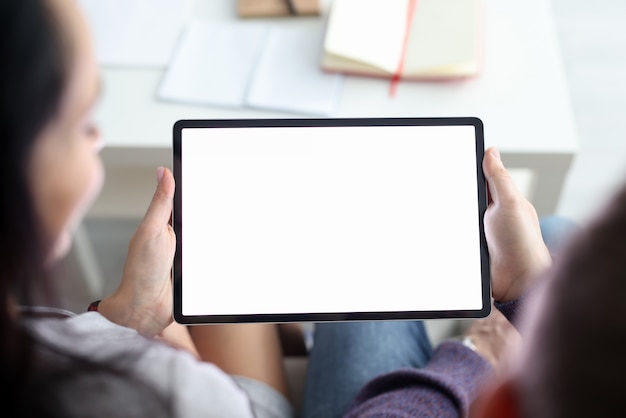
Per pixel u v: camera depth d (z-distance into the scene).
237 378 0.79
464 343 0.88
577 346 0.23
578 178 1.48
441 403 0.69
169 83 0.98
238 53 1.01
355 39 0.97
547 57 0.99
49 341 0.40
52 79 0.32
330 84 0.97
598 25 1.68
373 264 0.67
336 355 0.82
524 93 0.96
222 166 0.67
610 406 0.23
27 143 0.32
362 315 0.67
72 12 0.34
